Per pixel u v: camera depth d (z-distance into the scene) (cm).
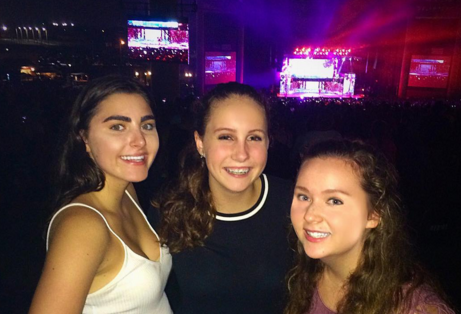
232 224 167
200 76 2017
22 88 888
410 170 498
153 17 1360
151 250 164
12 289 334
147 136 151
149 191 297
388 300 121
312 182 121
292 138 606
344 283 133
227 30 2000
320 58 2133
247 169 156
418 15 1986
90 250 126
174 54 1399
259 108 156
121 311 139
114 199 155
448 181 468
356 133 693
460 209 429
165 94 1543
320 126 455
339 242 121
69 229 126
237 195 163
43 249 403
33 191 541
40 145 611
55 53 2125
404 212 133
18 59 2080
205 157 163
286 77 2112
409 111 767
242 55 2030
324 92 2169
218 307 168
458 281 342
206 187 171
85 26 2038
